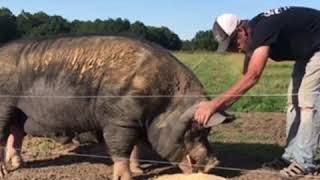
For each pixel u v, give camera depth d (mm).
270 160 5047
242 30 4039
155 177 4367
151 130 4195
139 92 4082
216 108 3865
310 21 4133
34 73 4332
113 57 4137
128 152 4203
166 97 4148
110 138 4176
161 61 4168
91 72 4156
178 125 4125
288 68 18578
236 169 4598
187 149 4168
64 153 5281
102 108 4156
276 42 4016
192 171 4191
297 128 4547
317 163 4766
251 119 7352
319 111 4336
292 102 4535
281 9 4121
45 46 4344
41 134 4535
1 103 4438
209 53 29156
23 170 4641
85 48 4211
